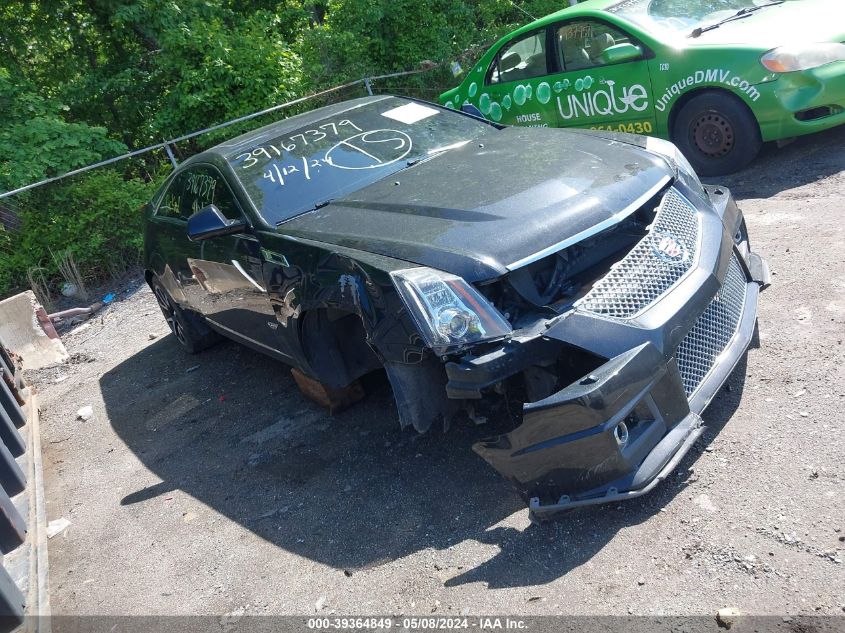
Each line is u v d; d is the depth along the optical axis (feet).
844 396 11.17
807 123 20.42
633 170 12.26
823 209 17.71
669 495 10.29
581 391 9.23
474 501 11.30
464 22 47.09
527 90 26.22
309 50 41.70
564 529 10.21
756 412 11.39
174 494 14.23
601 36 23.84
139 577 12.09
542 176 12.30
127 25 40.29
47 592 11.65
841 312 13.29
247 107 36.40
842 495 9.45
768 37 20.81
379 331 10.75
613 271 10.62
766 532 9.24
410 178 13.93
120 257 31.12
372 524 11.53
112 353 23.18
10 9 40.83
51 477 16.38
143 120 41.34
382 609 9.80
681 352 10.69
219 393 18.02
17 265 29.99
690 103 22.09
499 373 9.71
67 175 30.40
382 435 13.80
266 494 13.24
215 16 41.09
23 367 22.99
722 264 11.59
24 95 33.91
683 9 23.63
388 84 42.80
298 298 12.66
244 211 14.62
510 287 10.52
